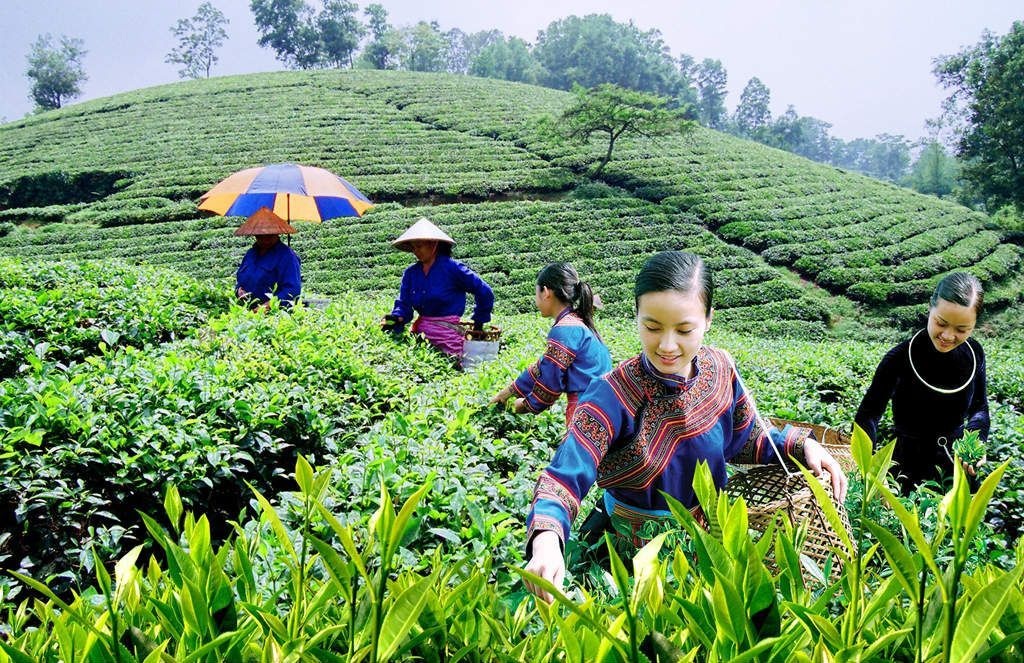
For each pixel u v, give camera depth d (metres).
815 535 1.71
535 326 11.64
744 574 0.96
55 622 1.00
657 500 1.97
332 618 1.17
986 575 1.16
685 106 38.06
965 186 43.62
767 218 32.44
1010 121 35.62
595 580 1.75
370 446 3.59
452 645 1.07
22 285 8.38
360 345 6.35
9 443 3.48
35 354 6.11
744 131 126.62
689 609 0.99
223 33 99.31
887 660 0.96
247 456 3.96
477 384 5.34
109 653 1.00
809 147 157.38
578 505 1.70
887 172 160.12
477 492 3.08
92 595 2.09
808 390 7.18
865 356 9.86
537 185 35.34
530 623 1.35
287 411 4.37
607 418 1.81
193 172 35.78
